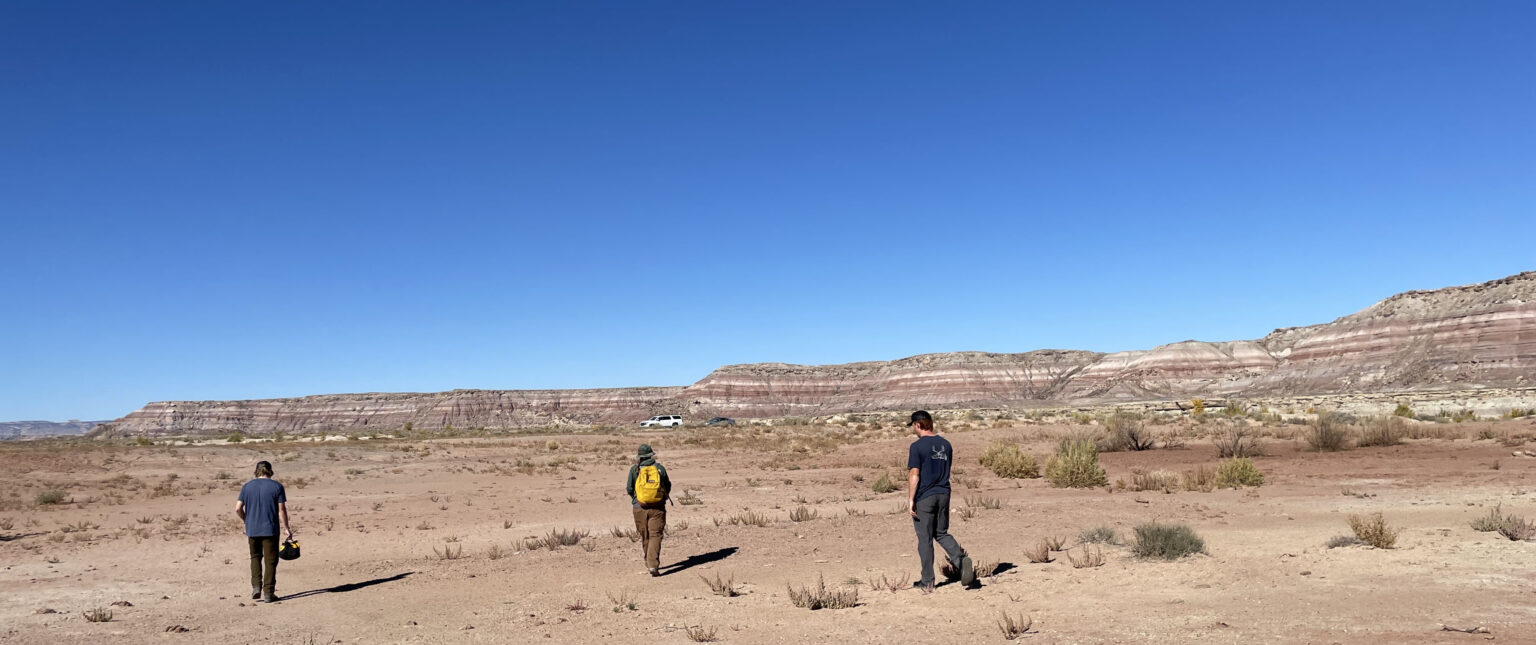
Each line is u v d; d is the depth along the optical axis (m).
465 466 38.78
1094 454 26.72
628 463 39.25
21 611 11.16
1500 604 8.12
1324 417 35.66
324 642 9.16
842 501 22.69
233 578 13.64
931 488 10.21
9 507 24.55
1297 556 11.27
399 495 27.48
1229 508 17.59
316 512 23.25
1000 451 30.50
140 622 10.37
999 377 193.50
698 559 13.64
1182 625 7.96
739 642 8.41
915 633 8.34
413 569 14.15
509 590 11.80
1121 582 10.15
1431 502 17.28
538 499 25.72
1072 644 7.55
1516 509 15.56
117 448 46.31
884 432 57.03
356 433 88.56
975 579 10.23
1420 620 7.67
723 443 52.12
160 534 19.08
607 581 12.12
